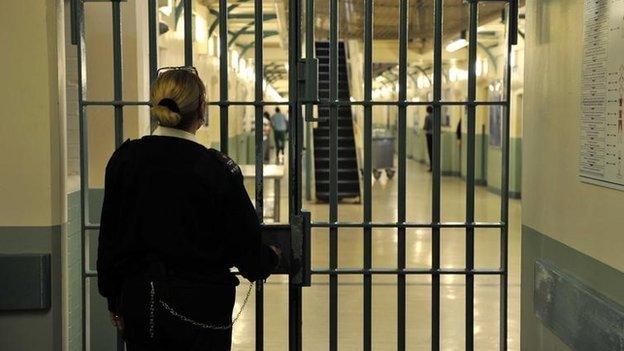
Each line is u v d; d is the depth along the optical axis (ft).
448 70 65.72
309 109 10.27
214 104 10.28
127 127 13.85
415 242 29.45
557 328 9.68
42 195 10.07
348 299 19.95
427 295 20.40
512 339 16.37
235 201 7.80
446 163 64.39
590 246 8.93
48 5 9.97
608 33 8.44
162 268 7.54
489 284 21.68
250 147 72.69
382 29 20.98
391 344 16.01
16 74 9.96
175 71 8.01
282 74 111.14
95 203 13.93
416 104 10.53
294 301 10.43
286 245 10.32
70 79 13.53
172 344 7.61
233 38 50.06
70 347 12.99
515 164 44.80
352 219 35.81
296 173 10.34
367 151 10.64
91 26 13.84
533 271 11.10
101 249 7.87
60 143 10.35
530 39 11.39
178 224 7.61
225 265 7.95
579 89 9.31
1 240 10.10
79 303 13.55
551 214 10.32
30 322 10.18
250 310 18.93
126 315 7.63
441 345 15.97
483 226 10.64
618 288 8.13
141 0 13.99
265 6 42.32
